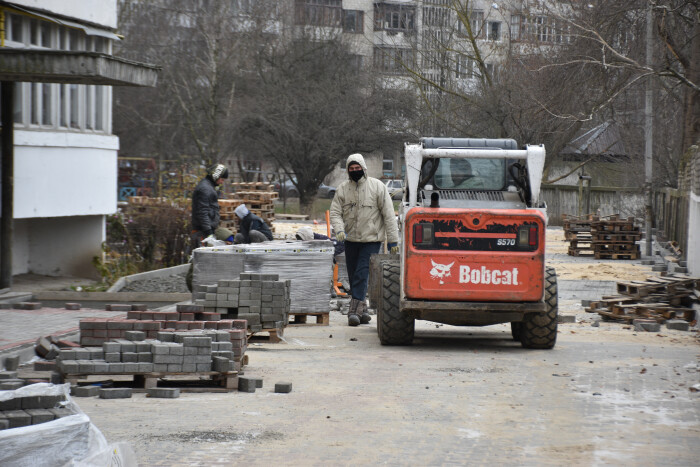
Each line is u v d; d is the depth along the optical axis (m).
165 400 9.79
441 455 7.55
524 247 13.65
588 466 7.23
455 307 13.67
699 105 36.72
